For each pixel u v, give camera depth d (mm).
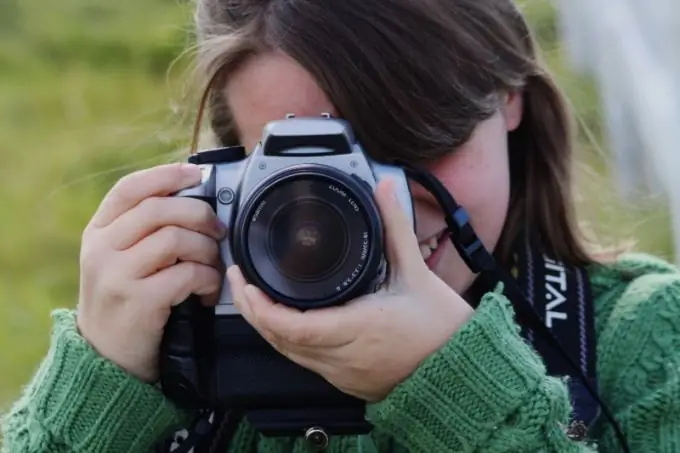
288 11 2734
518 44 3076
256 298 2469
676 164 5527
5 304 7047
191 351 2670
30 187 8367
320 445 2680
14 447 2729
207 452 2930
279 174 2479
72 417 2676
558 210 3197
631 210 5367
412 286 2518
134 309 2646
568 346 2973
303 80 2729
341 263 2469
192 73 3223
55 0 11922
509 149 3223
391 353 2488
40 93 10008
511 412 2494
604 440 2912
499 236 3072
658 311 2975
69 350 2707
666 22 5949
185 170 2678
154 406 2680
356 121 2713
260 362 2648
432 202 2781
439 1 2826
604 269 3158
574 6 7934
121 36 10922
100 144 8703
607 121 6906
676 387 2848
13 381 6289
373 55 2711
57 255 7621
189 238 2639
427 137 2750
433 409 2506
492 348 2508
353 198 2461
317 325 2449
